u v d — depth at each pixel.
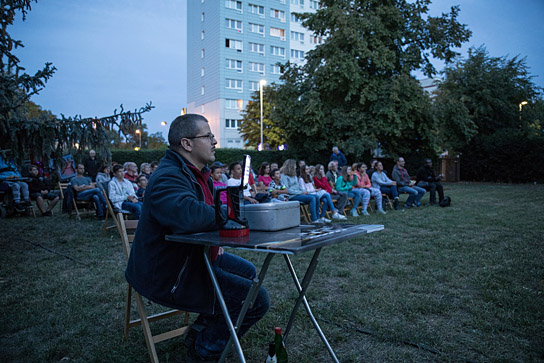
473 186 19.70
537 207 10.25
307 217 8.76
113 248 5.95
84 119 5.50
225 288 2.16
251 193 7.79
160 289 1.94
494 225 7.53
